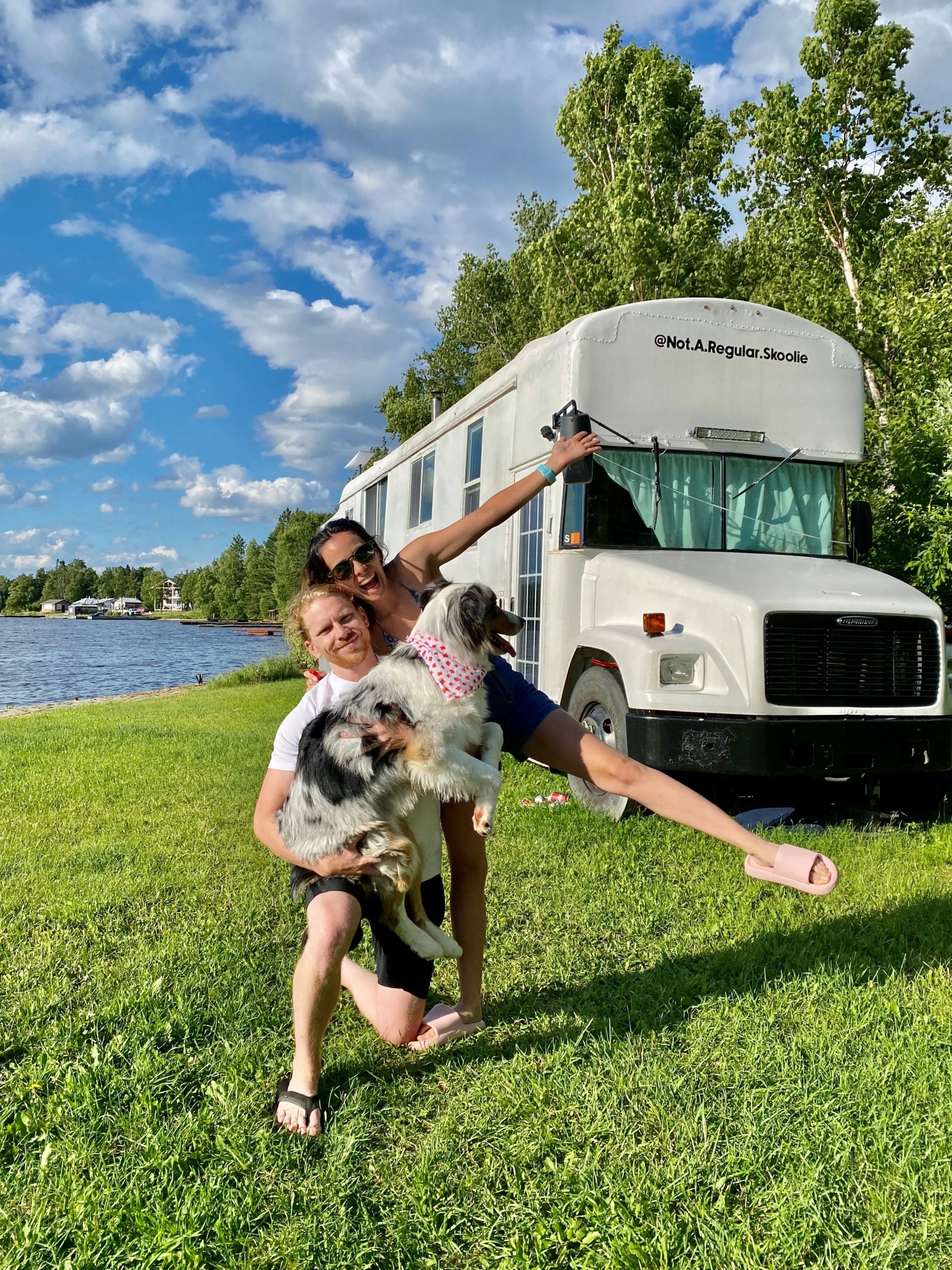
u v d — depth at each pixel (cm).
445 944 289
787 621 573
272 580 10694
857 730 568
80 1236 218
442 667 279
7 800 748
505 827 614
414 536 1135
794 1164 241
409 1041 308
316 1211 229
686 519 693
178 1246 213
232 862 563
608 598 661
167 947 411
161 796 762
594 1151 250
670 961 388
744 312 704
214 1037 324
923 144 1421
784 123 1428
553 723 312
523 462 758
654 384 677
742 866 525
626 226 1684
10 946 418
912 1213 224
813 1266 206
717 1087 280
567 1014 337
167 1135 257
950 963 379
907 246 1043
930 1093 274
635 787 304
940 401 873
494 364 3206
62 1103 276
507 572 825
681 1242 212
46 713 1591
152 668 3356
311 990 265
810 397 716
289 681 2134
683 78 1798
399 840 273
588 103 1928
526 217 3325
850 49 1402
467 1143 258
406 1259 214
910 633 600
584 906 458
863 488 1034
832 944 398
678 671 585
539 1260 210
